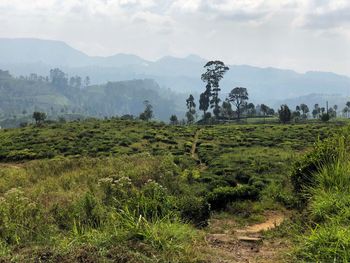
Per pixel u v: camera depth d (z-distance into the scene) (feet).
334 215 23.86
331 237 20.48
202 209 35.81
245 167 79.36
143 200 29.81
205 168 93.71
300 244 22.26
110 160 89.45
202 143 149.69
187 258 20.80
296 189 41.70
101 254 18.99
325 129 181.98
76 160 93.15
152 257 19.69
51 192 50.29
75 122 215.10
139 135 165.48
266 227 37.24
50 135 163.73
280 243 26.37
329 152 37.45
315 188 31.83
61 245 21.42
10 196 31.91
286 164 78.28
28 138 157.07
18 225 25.90
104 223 26.13
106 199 34.22
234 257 23.38
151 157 98.12
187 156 117.91
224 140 159.53
